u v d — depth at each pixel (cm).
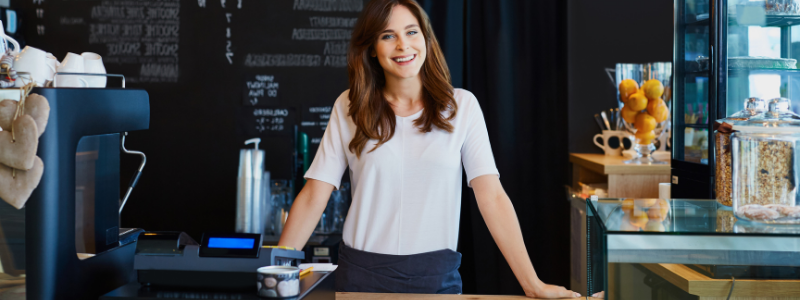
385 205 162
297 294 101
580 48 319
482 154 165
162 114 339
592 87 319
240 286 104
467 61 326
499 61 321
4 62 113
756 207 99
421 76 165
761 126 111
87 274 110
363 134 162
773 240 91
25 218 100
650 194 261
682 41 229
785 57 207
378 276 159
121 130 120
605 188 282
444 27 324
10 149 99
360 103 163
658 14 315
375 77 168
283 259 109
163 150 340
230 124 339
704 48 213
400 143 162
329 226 295
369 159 162
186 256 105
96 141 116
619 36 317
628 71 289
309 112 338
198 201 341
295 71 337
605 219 100
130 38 337
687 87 227
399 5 160
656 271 92
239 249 105
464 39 326
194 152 340
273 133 339
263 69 337
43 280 100
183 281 105
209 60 337
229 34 336
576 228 291
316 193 169
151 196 341
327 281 116
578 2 317
